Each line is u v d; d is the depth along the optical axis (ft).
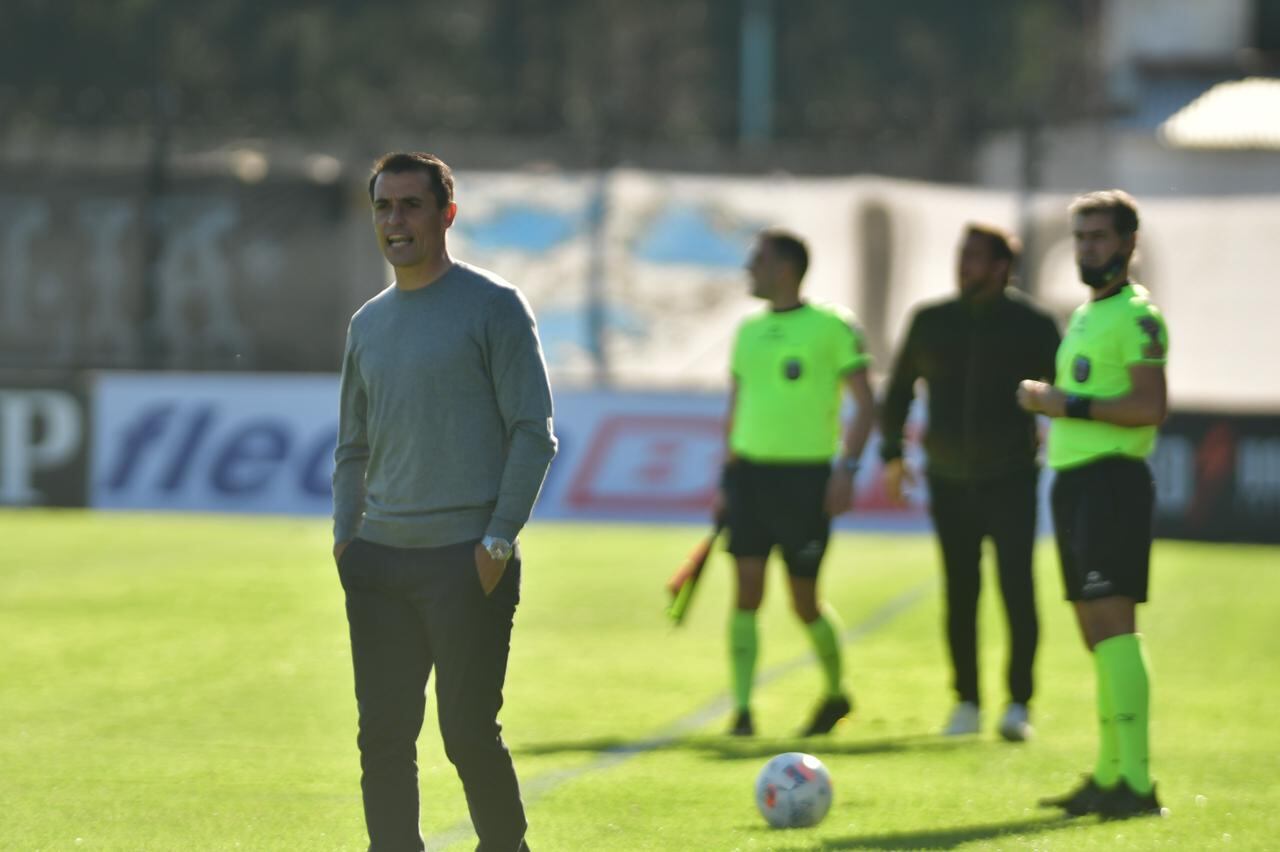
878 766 93.15
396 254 62.59
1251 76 394.11
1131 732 79.66
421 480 62.44
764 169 328.08
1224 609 170.30
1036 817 79.61
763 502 104.42
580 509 246.47
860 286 312.50
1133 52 400.67
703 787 86.74
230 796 84.84
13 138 324.19
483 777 63.36
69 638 139.64
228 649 134.82
